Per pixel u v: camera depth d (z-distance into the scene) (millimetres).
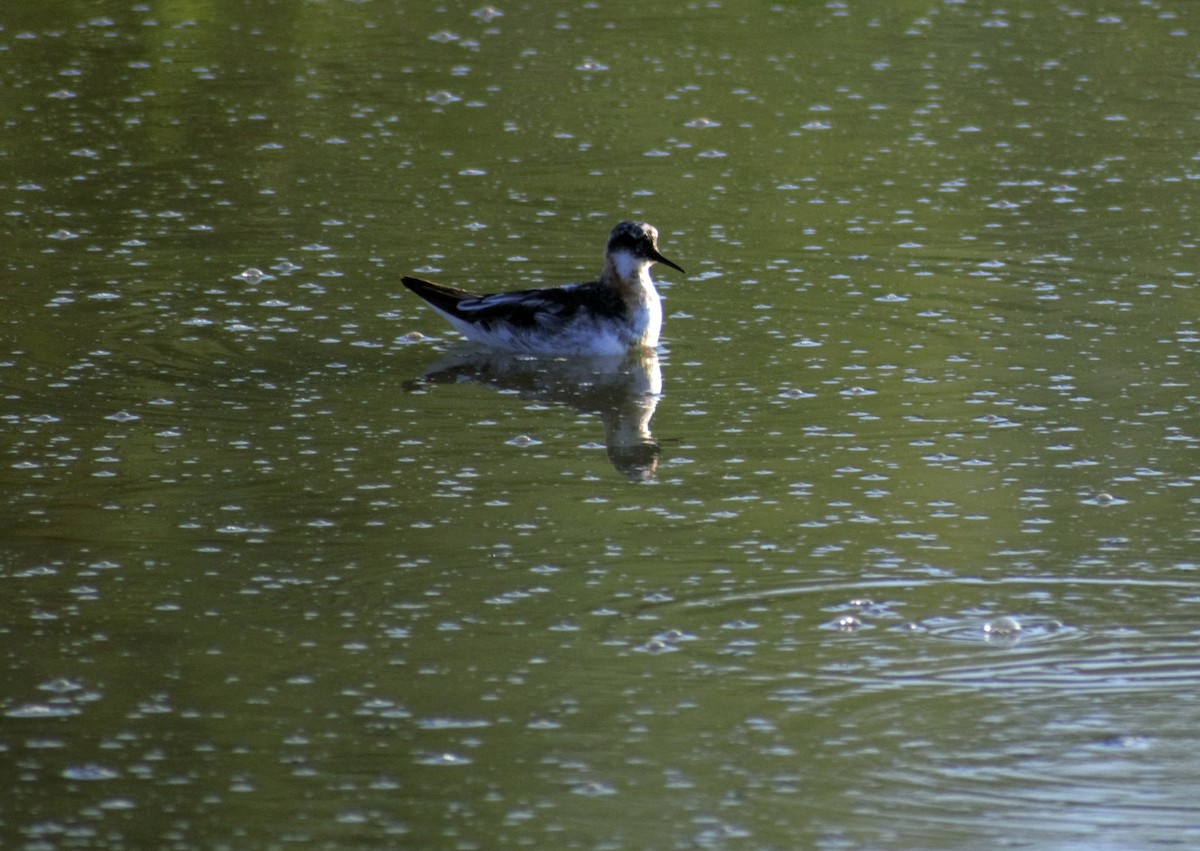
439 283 18453
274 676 10242
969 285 18484
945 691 10125
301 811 8859
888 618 11039
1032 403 15102
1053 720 9820
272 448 14000
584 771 9273
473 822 8766
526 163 22906
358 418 14805
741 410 15070
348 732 9625
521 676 10273
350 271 18875
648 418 14891
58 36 28391
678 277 18781
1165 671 10359
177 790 9039
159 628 10812
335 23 29969
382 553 11992
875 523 12555
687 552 12055
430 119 24766
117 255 19062
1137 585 11500
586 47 28734
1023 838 8680
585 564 11844
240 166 22547
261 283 18375
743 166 22844
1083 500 12961
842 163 23000
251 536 12250
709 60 28000
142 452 13812
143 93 25609
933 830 8758
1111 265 19062
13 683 10086
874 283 18578
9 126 23781
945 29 30047
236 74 26750
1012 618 11008
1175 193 21703
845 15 30922
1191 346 16594
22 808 8836
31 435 14117
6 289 17859
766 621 11008
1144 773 9305
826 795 9070
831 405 15141
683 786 9141
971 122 24859
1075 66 27766
